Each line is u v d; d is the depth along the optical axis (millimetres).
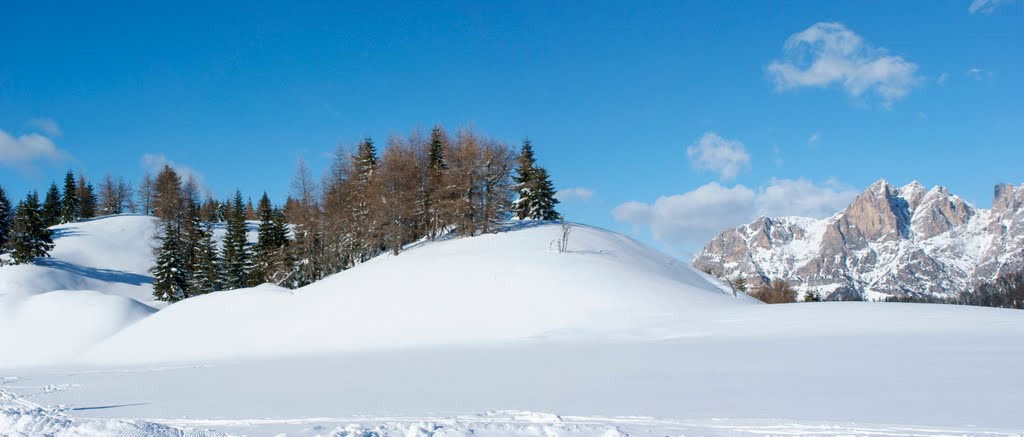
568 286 36250
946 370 12844
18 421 8789
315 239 58875
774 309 30641
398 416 9242
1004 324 22391
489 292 36094
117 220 88188
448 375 15852
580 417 8805
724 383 12195
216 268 65750
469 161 54188
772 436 7395
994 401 9453
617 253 47031
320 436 7551
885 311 27188
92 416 10109
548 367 16875
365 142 64688
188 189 90750
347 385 14219
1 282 55000
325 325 33656
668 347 21406
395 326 32438
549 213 65125
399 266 43938
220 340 33438
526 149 66562
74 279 62781
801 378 12516
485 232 54094
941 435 7301
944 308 27609
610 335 27500
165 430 8156
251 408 10492
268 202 71438
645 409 9414
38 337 36969
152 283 70812
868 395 10250
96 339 36844
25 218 66062
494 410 9648
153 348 33375
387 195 54281
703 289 40625
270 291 41188
